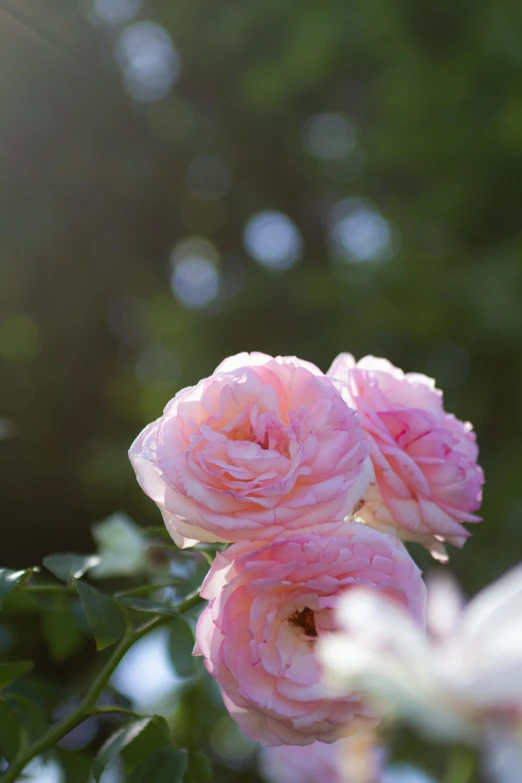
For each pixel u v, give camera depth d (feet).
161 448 3.07
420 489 3.35
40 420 23.85
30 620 6.51
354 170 26.25
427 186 23.52
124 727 3.64
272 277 23.30
